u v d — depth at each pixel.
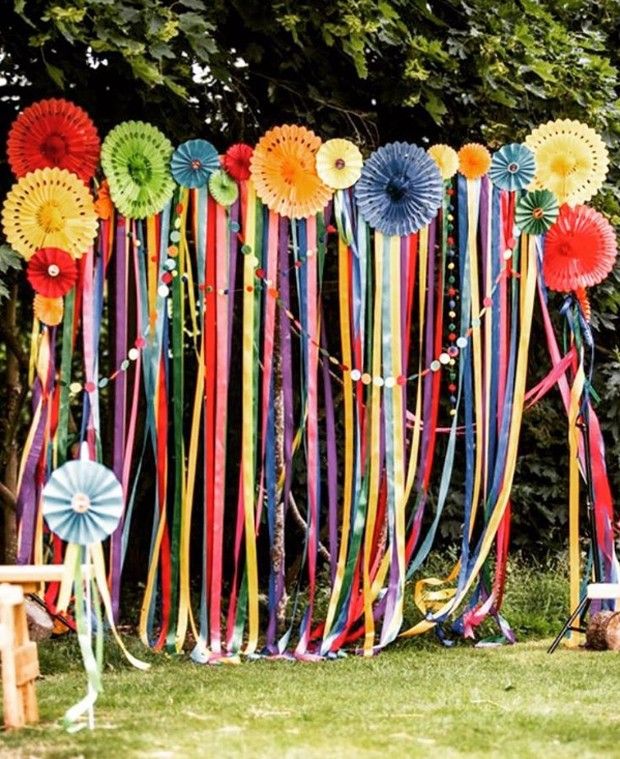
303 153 6.02
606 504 6.40
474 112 6.85
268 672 5.52
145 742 3.92
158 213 5.91
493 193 6.36
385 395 6.19
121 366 5.87
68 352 5.78
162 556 6.04
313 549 6.15
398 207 6.14
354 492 6.20
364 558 6.20
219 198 5.94
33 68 6.08
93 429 5.77
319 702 4.73
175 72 6.04
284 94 6.79
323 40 6.51
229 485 7.64
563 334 6.90
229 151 5.98
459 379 6.43
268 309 6.04
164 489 5.97
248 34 6.56
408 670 5.58
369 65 6.66
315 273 6.10
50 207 5.66
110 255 5.86
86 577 4.22
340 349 7.58
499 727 4.22
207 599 6.00
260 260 6.04
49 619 5.68
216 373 5.98
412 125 7.12
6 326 7.24
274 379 6.83
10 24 5.89
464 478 7.68
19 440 8.86
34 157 5.73
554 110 6.93
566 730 4.16
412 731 4.15
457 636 6.57
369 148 6.84
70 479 4.14
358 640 6.43
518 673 5.46
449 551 7.35
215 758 3.72
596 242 6.34
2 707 4.55
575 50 6.91
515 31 6.55
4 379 8.56
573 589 6.40
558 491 7.68
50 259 5.67
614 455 7.65
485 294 6.35
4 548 7.40
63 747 3.84
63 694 4.89
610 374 7.39
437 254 6.87
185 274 5.96
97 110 6.42
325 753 3.80
